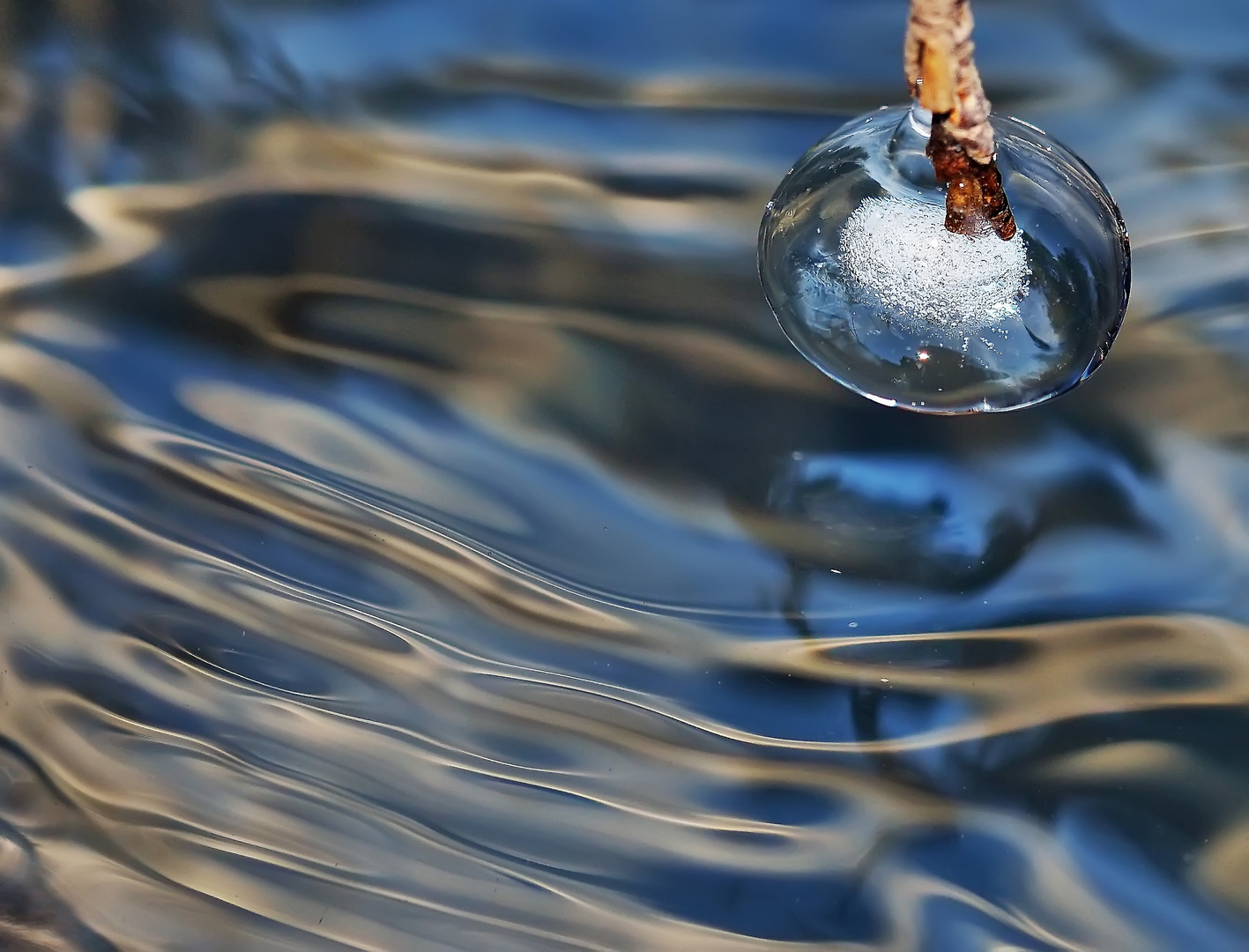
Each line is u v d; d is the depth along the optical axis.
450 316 1.25
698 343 1.24
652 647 1.21
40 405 1.24
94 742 1.20
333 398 1.24
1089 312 1.19
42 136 1.26
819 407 1.24
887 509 1.22
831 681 1.21
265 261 1.25
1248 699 1.20
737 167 1.26
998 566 1.22
